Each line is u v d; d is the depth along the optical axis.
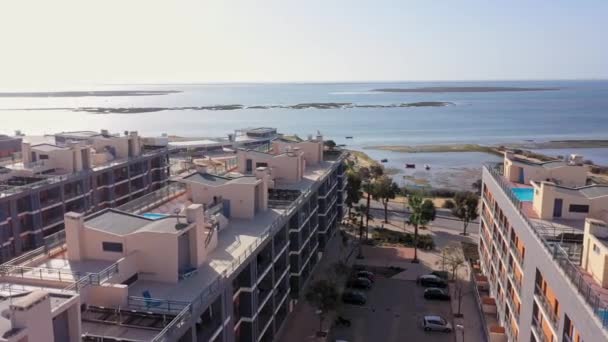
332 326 60.84
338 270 69.56
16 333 23.45
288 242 59.94
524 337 45.03
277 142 93.00
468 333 59.38
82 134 121.50
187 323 33.69
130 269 40.44
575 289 32.91
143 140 113.06
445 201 120.62
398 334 59.50
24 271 40.28
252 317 47.44
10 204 69.56
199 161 146.38
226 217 58.66
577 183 64.56
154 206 59.16
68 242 42.50
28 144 83.69
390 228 100.62
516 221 50.31
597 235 36.38
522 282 46.72
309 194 69.19
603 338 27.59
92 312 35.38
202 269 43.53
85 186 82.94
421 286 72.81
